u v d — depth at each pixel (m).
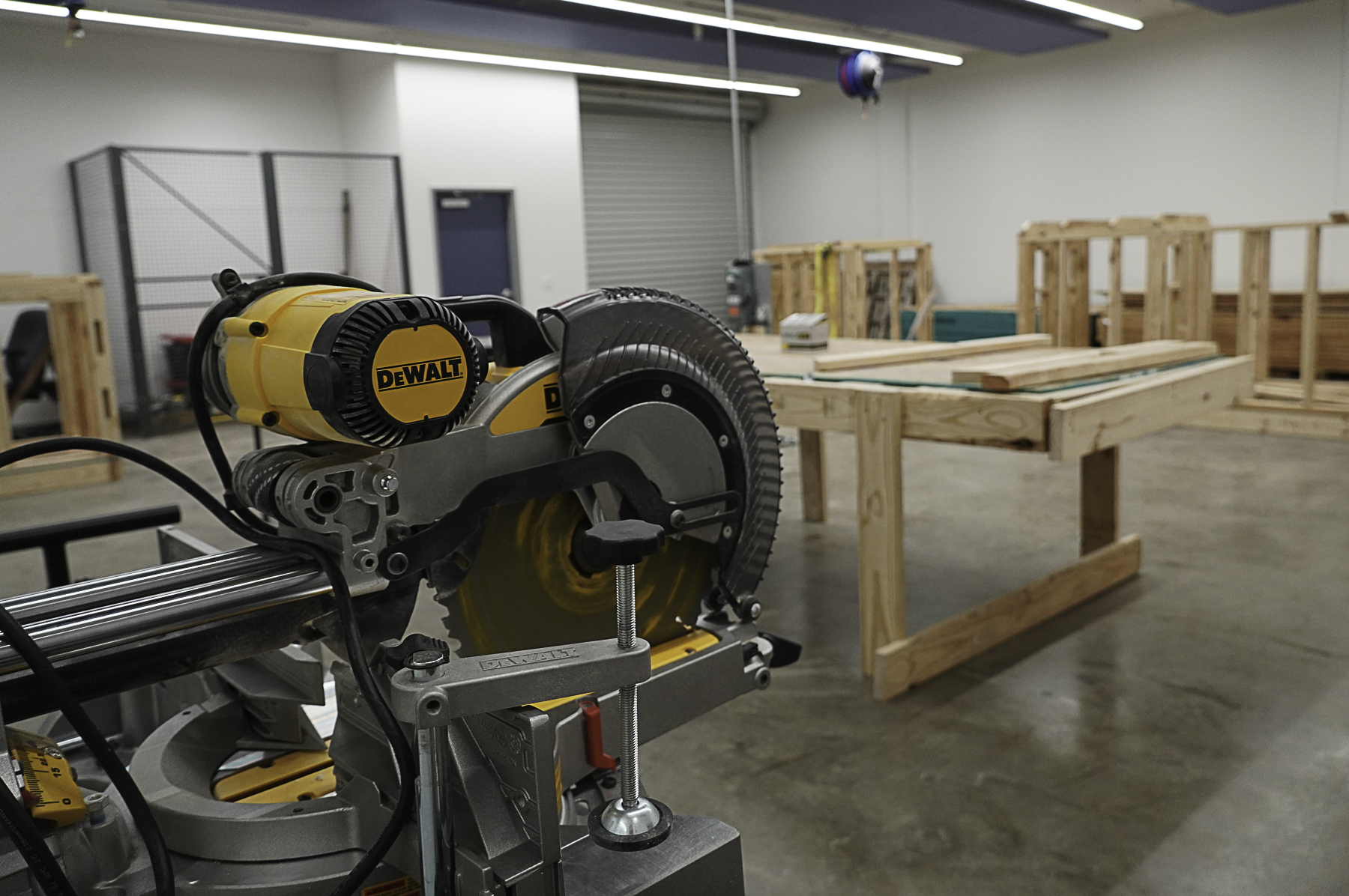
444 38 7.87
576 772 0.95
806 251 7.26
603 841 0.86
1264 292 5.87
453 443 0.92
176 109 7.80
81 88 7.39
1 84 7.10
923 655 2.46
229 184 8.12
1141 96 8.23
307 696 1.21
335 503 0.86
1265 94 7.49
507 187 8.64
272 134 8.30
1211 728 2.18
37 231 7.38
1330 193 7.24
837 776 2.03
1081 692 2.39
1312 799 1.87
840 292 7.24
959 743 2.15
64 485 5.35
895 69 9.17
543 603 1.09
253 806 1.04
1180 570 3.28
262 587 0.86
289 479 0.85
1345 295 6.13
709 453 1.11
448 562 0.96
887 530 2.38
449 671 0.76
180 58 7.78
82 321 5.41
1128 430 2.23
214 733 1.28
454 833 0.87
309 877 0.95
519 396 0.98
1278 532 3.68
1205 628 2.77
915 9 6.94
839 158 10.63
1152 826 1.80
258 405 0.90
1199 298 6.01
